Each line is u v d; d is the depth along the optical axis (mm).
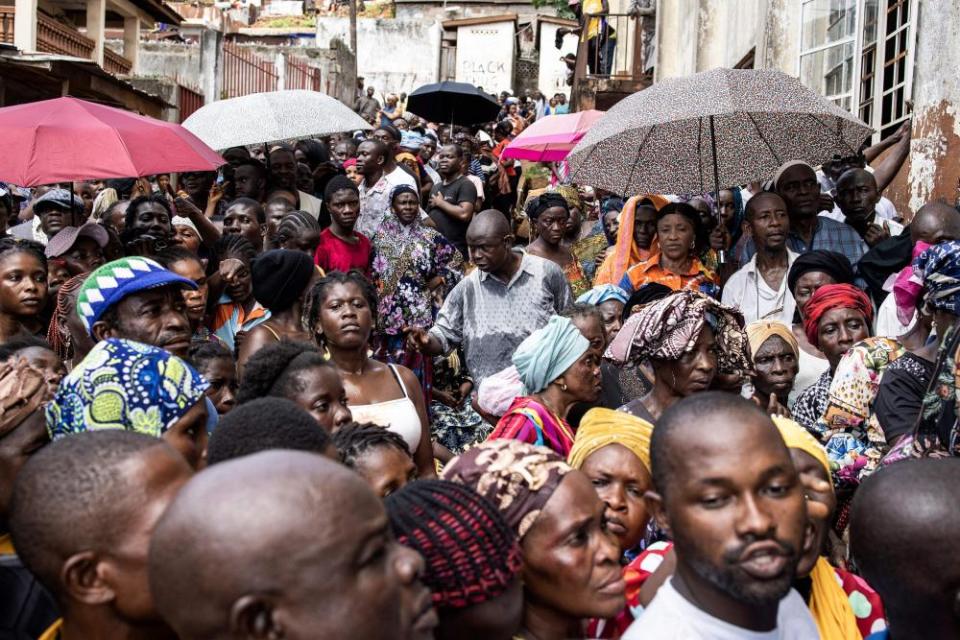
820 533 2621
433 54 35844
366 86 36094
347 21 36375
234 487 1498
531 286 6250
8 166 5715
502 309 6215
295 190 8781
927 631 2203
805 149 6332
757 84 5809
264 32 38656
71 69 15453
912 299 4281
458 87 14406
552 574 2307
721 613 2098
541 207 7465
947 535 2117
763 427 2066
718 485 2016
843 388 4070
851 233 6488
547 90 36031
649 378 4648
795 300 5539
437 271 7137
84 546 1905
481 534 2127
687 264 6293
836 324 4695
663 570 2658
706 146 6414
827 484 2895
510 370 4898
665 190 6523
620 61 21969
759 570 1993
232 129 8539
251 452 2293
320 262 7012
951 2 6797
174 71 24844
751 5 13312
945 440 3111
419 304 6848
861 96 9664
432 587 2084
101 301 3449
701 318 3732
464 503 2156
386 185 8695
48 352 3287
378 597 1527
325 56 27625
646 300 5184
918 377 3680
